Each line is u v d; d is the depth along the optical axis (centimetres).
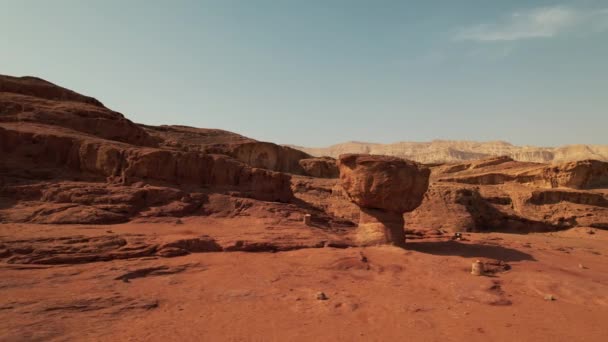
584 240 3822
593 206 4888
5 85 3141
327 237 2038
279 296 1167
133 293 1114
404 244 2044
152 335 843
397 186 1938
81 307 972
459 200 4403
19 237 1471
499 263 1672
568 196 5012
